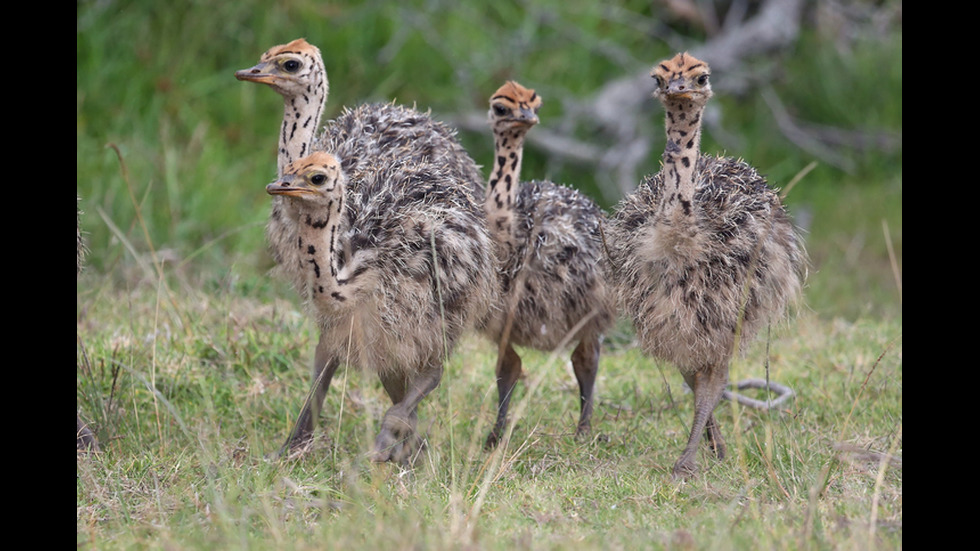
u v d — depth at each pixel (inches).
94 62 1491.1
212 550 569.6
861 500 644.7
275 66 844.6
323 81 862.5
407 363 756.0
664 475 730.8
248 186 1457.9
